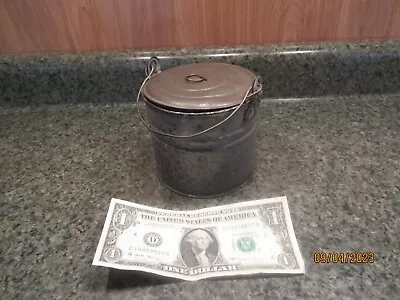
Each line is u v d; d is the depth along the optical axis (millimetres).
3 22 790
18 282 449
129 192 599
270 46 807
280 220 518
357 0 755
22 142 758
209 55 805
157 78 550
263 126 769
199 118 463
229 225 514
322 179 607
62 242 506
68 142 753
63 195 600
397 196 562
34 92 855
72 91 857
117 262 457
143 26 802
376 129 740
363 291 417
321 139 717
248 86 496
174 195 587
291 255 465
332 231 501
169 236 498
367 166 634
